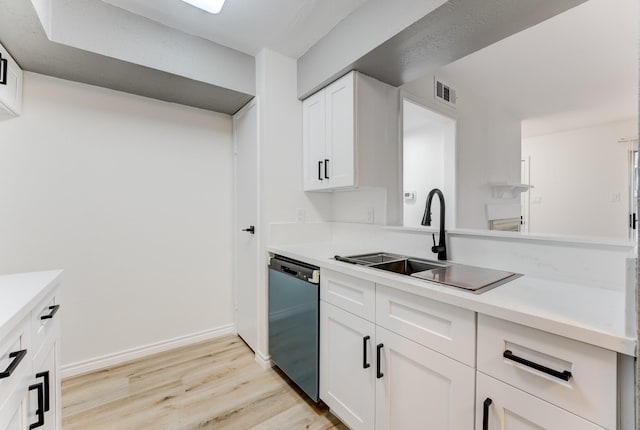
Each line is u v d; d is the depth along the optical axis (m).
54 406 1.21
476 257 1.50
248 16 1.75
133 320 2.18
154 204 2.26
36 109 1.82
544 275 1.25
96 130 2.02
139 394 1.78
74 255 1.96
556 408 0.77
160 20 1.79
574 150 4.78
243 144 2.41
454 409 1.00
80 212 1.97
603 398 0.70
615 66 2.54
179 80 1.94
